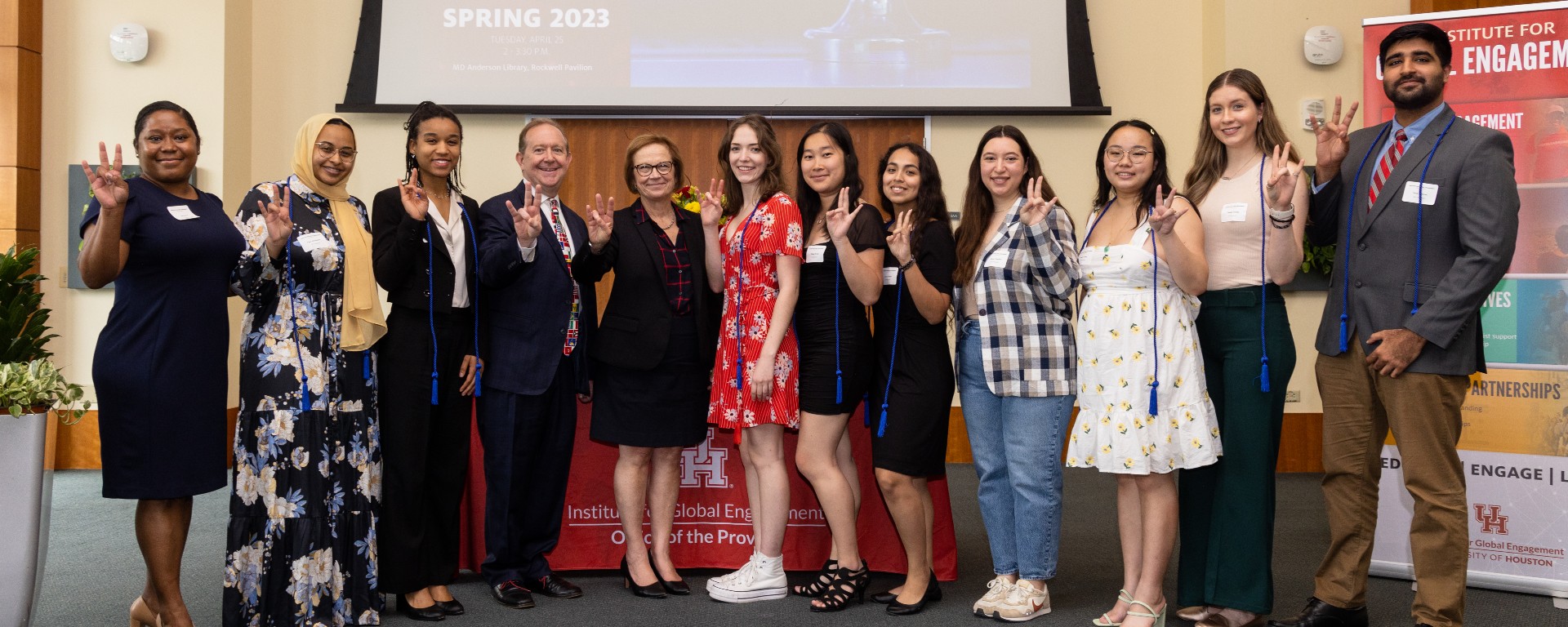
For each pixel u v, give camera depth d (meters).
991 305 2.88
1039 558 2.95
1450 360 2.64
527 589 3.22
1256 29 6.14
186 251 2.48
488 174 6.41
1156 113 6.52
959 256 2.97
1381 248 2.76
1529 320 3.39
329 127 2.81
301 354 2.68
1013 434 2.93
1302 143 6.11
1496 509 3.43
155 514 2.53
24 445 2.42
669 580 3.29
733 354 3.08
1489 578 3.43
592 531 3.58
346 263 2.81
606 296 6.64
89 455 5.94
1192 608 2.95
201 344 2.53
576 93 6.34
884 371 3.05
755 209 3.05
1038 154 6.46
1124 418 2.69
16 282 2.67
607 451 3.57
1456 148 2.66
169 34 6.00
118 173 2.33
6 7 5.71
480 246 3.08
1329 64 6.12
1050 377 2.85
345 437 2.79
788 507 3.18
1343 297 2.84
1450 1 6.01
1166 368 2.69
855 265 2.82
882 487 3.02
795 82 6.36
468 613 3.05
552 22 6.34
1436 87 2.70
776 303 2.99
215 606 3.12
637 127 6.45
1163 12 6.51
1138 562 2.86
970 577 3.56
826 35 6.36
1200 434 2.67
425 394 2.94
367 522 2.84
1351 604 2.87
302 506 2.67
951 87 6.38
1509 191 2.58
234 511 2.64
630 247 3.16
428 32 6.30
